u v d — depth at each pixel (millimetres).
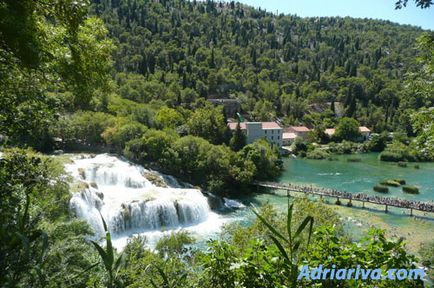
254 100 135750
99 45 8477
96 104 69688
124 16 183125
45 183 8547
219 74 146750
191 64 151125
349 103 138125
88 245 9117
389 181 62188
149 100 105312
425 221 42031
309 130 115438
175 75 131625
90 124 61500
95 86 9164
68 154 54594
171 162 55500
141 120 72250
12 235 3428
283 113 139250
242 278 4762
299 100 141750
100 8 180375
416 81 10109
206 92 132500
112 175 47969
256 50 196375
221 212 46781
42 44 7117
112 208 37469
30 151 23594
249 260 4828
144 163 57781
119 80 111312
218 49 181250
